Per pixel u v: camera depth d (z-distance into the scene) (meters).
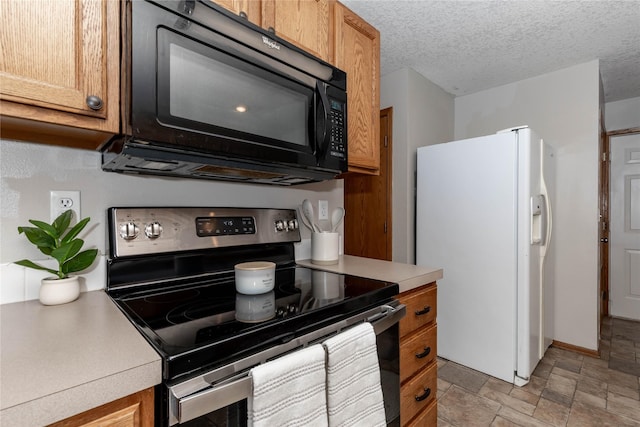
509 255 2.06
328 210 1.78
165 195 1.15
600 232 2.93
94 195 0.99
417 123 2.76
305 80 1.11
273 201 1.50
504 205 2.08
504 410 1.81
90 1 0.71
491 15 1.94
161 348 0.60
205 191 1.26
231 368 0.63
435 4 1.83
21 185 0.88
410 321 1.20
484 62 2.56
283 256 1.46
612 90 3.14
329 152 1.19
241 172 1.11
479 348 2.21
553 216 2.62
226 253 1.25
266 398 0.62
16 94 0.63
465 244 2.28
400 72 2.70
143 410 0.56
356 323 0.92
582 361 2.39
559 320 2.66
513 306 2.05
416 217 2.65
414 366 1.22
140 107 0.73
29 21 0.64
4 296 0.85
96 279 0.99
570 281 2.61
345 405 0.78
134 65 0.72
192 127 0.82
